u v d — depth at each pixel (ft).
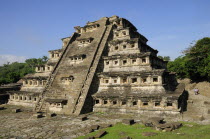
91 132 53.11
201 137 41.98
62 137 49.60
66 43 138.82
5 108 106.22
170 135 45.24
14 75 208.85
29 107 108.06
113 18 136.87
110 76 90.58
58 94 94.99
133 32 114.73
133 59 91.35
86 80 93.30
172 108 69.51
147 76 80.74
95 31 128.26
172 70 177.78
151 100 74.59
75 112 80.64
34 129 58.95
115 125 60.29
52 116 78.07
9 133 55.16
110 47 105.50
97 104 87.40
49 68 125.49
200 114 68.90
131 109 78.28
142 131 51.26
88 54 109.09
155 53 136.36
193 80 153.48
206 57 139.64
